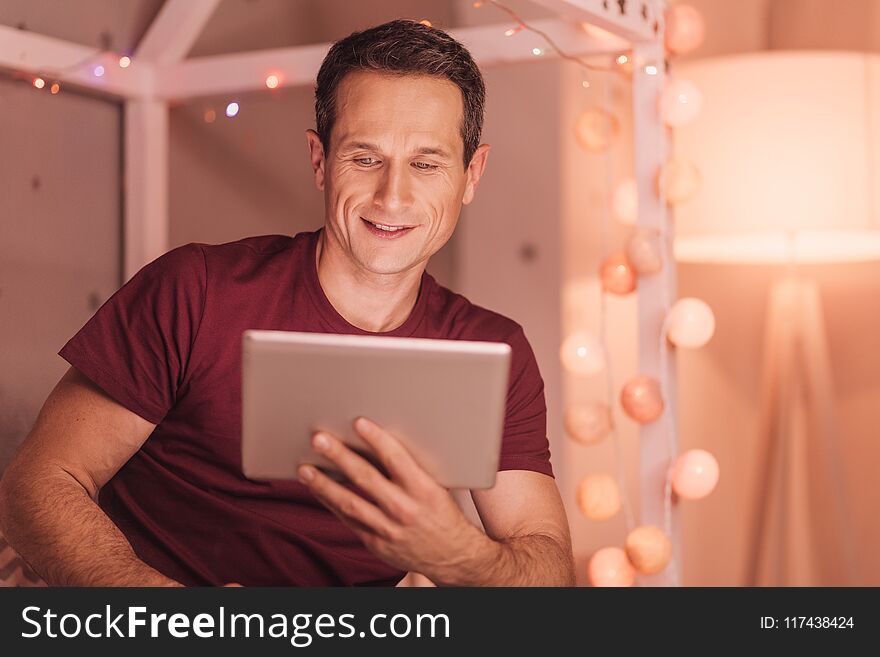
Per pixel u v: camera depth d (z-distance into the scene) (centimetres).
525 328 250
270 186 237
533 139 249
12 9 189
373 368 110
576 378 249
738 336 264
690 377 255
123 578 130
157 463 150
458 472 116
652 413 184
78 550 132
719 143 226
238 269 149
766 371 245
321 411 112
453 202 148
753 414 267
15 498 136
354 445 114
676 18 188
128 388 142
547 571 141
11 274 192
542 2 165
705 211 228
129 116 213
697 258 257
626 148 254
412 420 113
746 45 262
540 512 157
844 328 258
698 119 229
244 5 229
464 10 254
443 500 116
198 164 223
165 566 149
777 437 243
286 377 110
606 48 190
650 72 187
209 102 224
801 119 222
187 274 145
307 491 149
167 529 150
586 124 194
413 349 109
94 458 142
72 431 141
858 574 254
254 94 209
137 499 151
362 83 144
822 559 243
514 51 193
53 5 197
